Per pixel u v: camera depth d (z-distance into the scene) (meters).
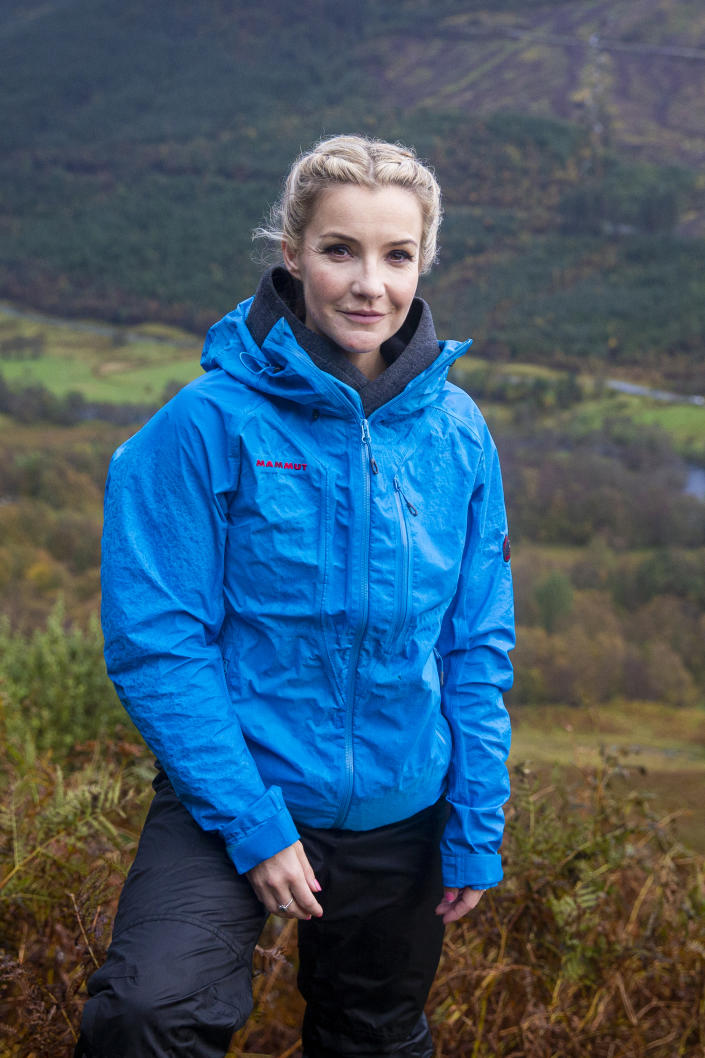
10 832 1.54
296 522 1.07
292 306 1.24
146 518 1.07
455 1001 1.58
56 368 82.75
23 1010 1.27
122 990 0.92
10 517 31.39
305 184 1.11
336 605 1.07
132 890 1.04
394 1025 1.26
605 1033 1.60
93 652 3.05
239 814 1.01
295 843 1.04
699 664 20.98
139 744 2.67
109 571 1.06
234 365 1.11
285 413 1.10
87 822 1.58
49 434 55.34
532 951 1.69
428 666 1.19
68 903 1.43
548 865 1.70
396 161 1.11
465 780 1.24
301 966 1.27
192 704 1.02
